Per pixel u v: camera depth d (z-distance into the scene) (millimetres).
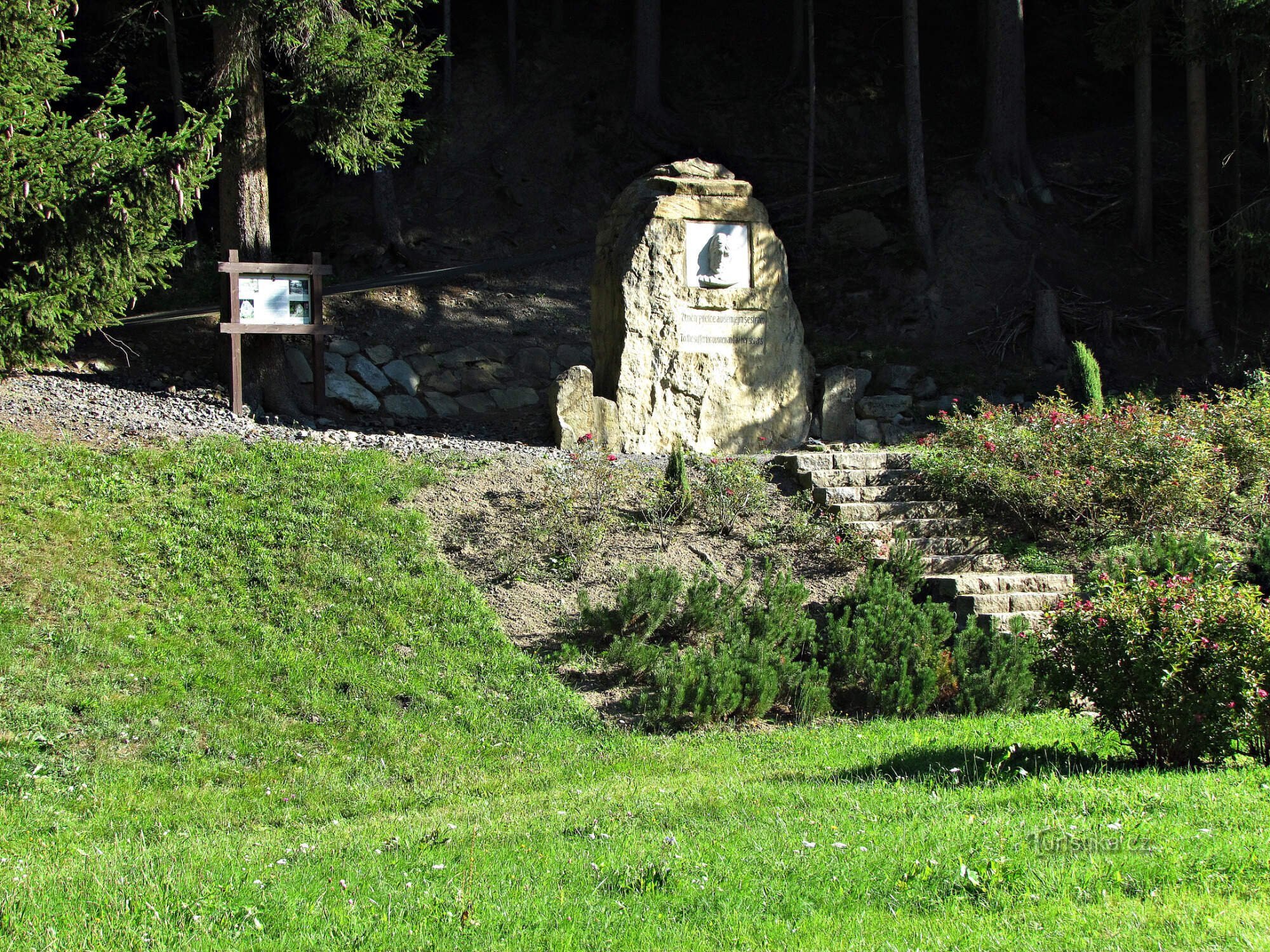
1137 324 21391
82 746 8281
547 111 29984
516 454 13820
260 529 11289
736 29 33812
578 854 5453
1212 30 19609
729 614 10445
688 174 15781
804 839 5324
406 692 9352
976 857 4848
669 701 9180
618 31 33344
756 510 12742
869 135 30125
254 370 16844
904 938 4062
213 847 6199
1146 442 12750
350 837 6266
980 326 21891
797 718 9352
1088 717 8570
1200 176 20922
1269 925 3949
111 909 4695
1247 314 22266
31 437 12406
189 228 24219
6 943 4301
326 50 16438
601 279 16078
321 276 16234
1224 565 10398
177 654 9484
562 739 8812
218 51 16594
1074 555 12211
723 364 15391
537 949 4172
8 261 13812
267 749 8516
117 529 10938
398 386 19047
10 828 7016
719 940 4199
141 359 17609
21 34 13445
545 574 11258
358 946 4238
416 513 11930
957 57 32750
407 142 18938
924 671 9367
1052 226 24516
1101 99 31344
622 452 14688
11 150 12875
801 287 23438
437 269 24453
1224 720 6566
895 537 11922
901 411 18156
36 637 9328
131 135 13766
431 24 32500
